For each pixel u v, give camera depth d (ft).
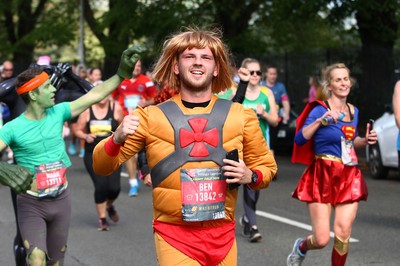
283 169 52.06
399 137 24.64
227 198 13.35
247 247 26.22
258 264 23.67
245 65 28.45
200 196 13.11
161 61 13.61
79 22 100.42
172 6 76.48
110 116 30.42
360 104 69.21
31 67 18.98
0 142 17.58
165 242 13.29
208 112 13.37
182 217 13.14
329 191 20.12
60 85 20.07
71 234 28.86
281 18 77.61
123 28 78.07
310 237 20.53
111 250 25.96
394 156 43.83
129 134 12.89
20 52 114.83
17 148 17.90
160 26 76.84
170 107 13.35
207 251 13.28
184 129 13.20
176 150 13.16
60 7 102.01
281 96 46.70
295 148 20.65
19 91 17.76
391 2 64.13
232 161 12.98
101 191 29.25
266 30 92.07
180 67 13.35
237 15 75.77
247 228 27.68
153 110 13.37
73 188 41.88
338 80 20.45
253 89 28.58
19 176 15.48
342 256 20.06
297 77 78.48
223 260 13.42
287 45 99.09
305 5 63.62
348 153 20.25
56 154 18.16
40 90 17.74
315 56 75.66
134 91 40.32
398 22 73.46
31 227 17.87
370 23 68.90
